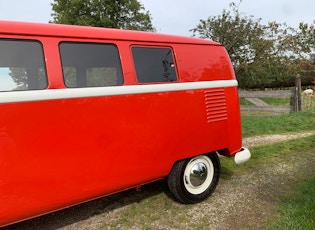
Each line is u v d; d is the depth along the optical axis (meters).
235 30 12.57
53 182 2.59
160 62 3.28
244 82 13.60
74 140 2.67
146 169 3.18
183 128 3.42
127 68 3.01
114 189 2.99
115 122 2.90
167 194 4.10
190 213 3.55
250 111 11.92
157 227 3.25
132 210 3.65
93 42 2.83
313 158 5.61
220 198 3.95
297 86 10.61
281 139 7.25
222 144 3.84
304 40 13.45
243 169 5.05
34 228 3.26
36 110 2.46
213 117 3.71
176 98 3.34
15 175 2.40
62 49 2.65
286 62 12.40
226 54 3.98
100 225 3.31
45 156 2.53
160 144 3.25
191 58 3.55
